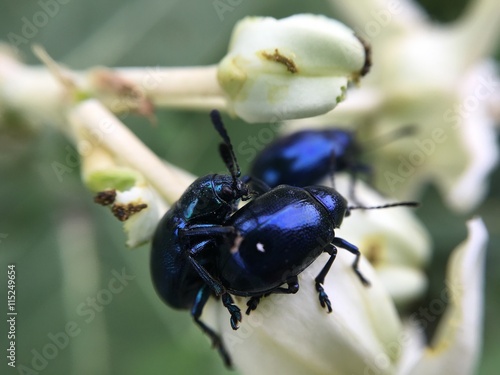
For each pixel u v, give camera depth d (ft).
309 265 0.29
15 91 0.35
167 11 0.42
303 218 0.29
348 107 0.40
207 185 0.29
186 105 0.33
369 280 0.30
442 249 0.43
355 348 0.30
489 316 0.43
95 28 0.41
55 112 0.34
